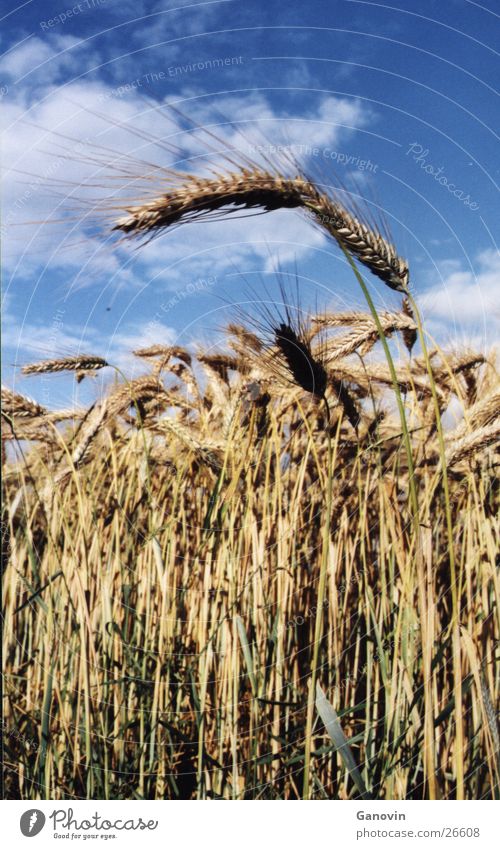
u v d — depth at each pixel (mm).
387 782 2506
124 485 3779
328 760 2844
